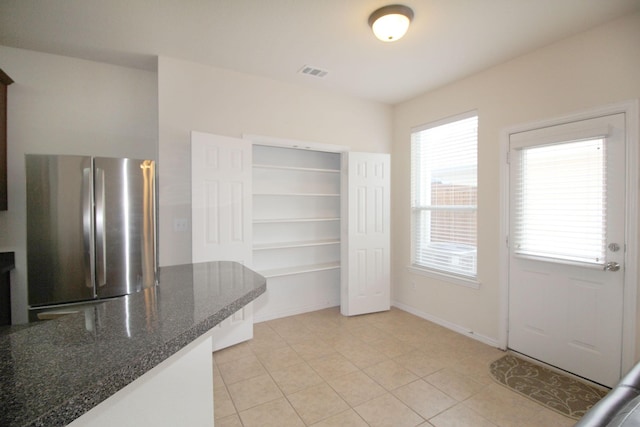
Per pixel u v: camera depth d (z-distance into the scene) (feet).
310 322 11.59
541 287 8.53
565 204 8.04
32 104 8.91
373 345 9.71
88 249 7.50
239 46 8.61
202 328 3.32
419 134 12.57
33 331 3.10
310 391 7.32
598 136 7.29
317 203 12.85
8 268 8.23
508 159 9.24
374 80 10.85
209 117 9.91
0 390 2.09
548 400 6.93
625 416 2.71
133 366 2.47
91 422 2.56
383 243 12.71
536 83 8.57
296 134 11.40
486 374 8.04
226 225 9.62
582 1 6.49
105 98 9.72
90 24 7.52
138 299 4.15
